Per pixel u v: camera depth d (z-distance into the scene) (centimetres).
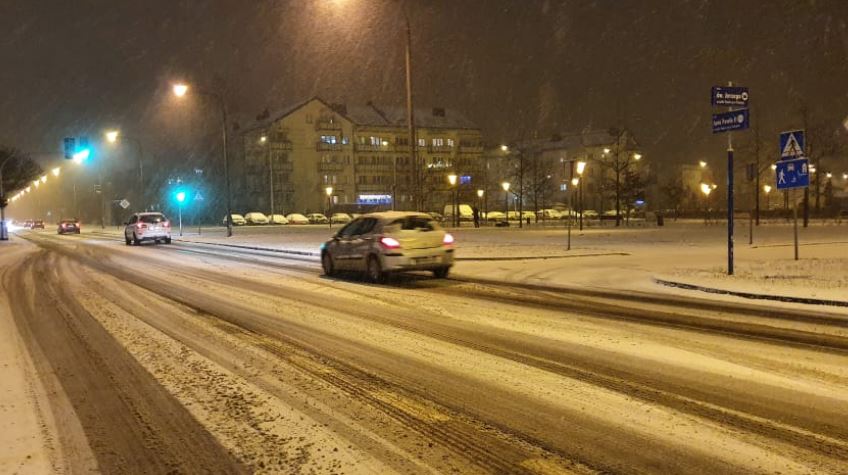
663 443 499
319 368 740
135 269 2027
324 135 9831
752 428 529
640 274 1650
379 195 10250
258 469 464
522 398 617
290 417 572
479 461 471
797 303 1175
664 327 955
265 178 9444
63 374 733
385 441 512
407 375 705
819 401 596
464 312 1111
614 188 6275
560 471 452
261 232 5038
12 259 2595
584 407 588
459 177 7894
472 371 717
